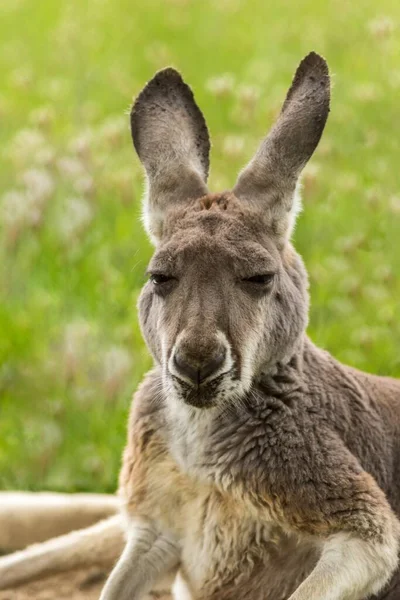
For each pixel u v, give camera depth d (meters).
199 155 15.91
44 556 17.11
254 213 14.62
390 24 27.52
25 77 30.62
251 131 26.84
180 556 15.60
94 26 35.03
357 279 22.06
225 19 34.66
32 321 22.75
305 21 33.25
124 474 15.85
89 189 24.08
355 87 27.52
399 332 21.17
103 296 22.39
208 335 13.77
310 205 23.64
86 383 20.53
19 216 23.83
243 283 14.17
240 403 14.74
